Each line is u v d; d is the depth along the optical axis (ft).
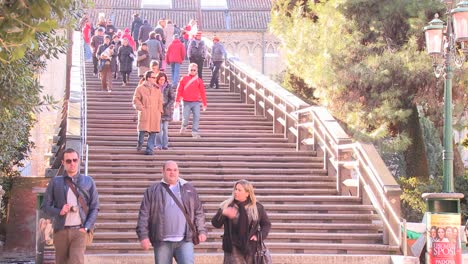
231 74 101.09
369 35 94.53
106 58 93.40
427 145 112.78
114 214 57.36
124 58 98.32
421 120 111.86
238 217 39.73
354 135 91.30
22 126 65.67
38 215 46.16
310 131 72.33
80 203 39.65
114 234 54.85
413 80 88.84
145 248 39.29
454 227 48.73
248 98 91.35
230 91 99.30
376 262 52.47
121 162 66.80
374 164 57.62
